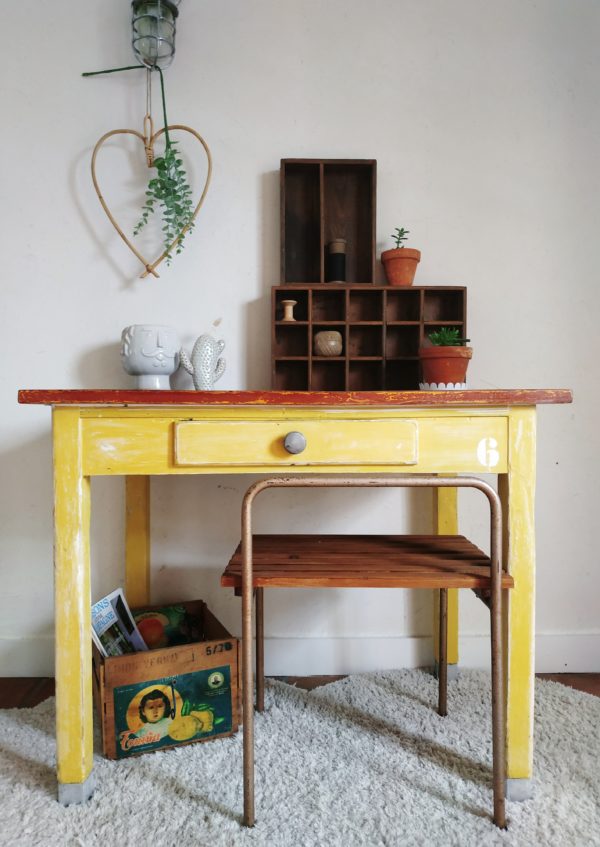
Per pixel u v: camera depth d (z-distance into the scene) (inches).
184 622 64.1
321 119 67.4
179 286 66.9
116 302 66.7
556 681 66.6
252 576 43.3
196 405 43.7
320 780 47.0
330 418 44.7
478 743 52.2
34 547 67.5
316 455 44.6
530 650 44.9
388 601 69.2
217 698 53.2
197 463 44.1
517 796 44.9
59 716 44.3
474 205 68.3
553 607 69.7
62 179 66.3
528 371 68.6
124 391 42.3
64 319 66.6
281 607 68.9
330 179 67.6
